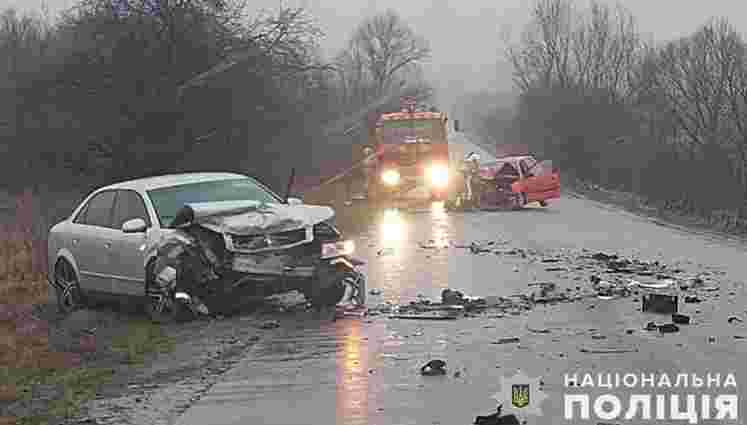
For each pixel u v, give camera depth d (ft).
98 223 46.91
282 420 26.16
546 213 122.01
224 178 47.67
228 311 43.86
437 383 29.40
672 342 34.96
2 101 90.48
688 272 57.93
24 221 75.00
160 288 42.09
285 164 108.88
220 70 86.89
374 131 146.72
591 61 255.29
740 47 176.45
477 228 95.09
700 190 143.64
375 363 32.63
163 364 34.19
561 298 46.29
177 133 86.22
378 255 69.21
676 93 183.11
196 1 85.92
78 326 41.98
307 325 40.63
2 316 44.86
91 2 87.10
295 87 105.29
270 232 42.37
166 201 45.14
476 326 38.96
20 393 30.32
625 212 128.88
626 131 215.72
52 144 88.02
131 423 26.58
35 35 139.23
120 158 86.22
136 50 85.05
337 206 129.90
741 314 41.14
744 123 160.15
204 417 26.91
